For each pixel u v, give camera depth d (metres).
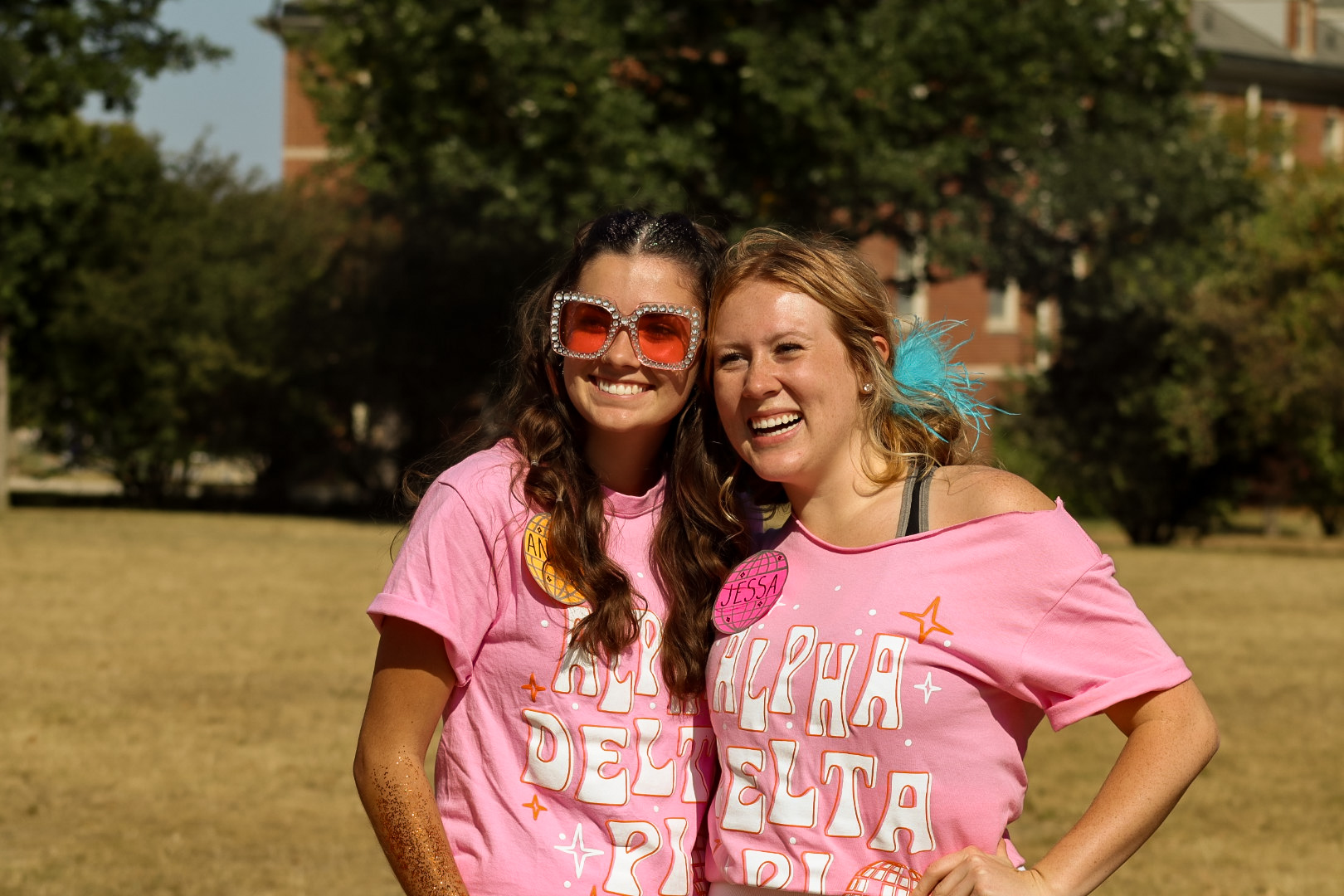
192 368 25.77
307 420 27.59
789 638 2.15
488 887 2.18
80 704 8.25
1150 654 2.04
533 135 18.23
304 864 5.48
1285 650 11.20
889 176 18.23
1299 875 5.57
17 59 22.25
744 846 2.12
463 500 2.23
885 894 2.00
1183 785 2.00
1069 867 1.96
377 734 2.19
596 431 2.41
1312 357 22.64
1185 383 24.88
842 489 2.25
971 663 2.04
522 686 2.23
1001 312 35.34
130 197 26.19
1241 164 22.59
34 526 19.61
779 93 18.09
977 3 18.91
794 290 2.23
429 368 26.75
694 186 19.41
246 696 8.64
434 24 18.66
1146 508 26.16
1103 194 20.66
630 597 2.25
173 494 29.31
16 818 6.04
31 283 24.44
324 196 27.78
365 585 13.94
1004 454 26.00
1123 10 20.17
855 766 2.05
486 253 25.34
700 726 2.29
